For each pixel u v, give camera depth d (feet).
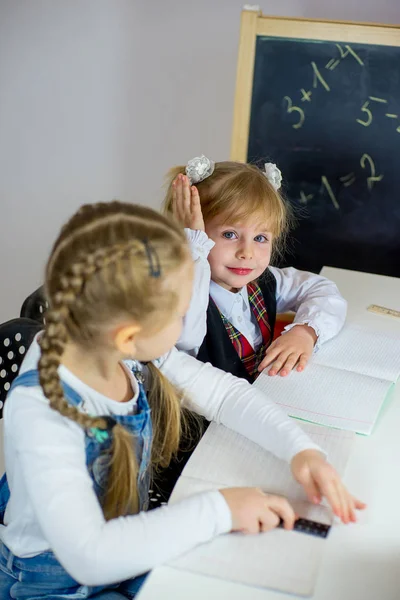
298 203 7.44
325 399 4.16
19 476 3.33
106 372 3.29
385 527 3.12
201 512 3.01
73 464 2.99
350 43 6.90
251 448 3.64
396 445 3.77
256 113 7.22
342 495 3.22
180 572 2.82
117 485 3.26
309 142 7.23
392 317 5.49
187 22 8.79
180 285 3.11
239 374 5.41
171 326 3.17
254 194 5.09
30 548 3.43
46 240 9.84
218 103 9.04
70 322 3.01
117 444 3.20
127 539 2.87
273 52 7.02
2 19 9.07
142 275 2.93
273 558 2.90
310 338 4.87
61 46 9.11
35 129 9.50
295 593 2.73
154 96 9.14
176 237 3.13
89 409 3.27
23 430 3.03
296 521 3.12
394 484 3.44
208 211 5.18
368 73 6.95
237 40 8.77
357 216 7.39
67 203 9.73
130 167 9.47
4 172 9.73
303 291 5.82
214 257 5.25
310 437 3.76
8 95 9.40
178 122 9.20
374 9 8.38
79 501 2.89
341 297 5.57
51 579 3.43
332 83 7.02
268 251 5.38
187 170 5.24
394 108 7.00
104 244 2.95
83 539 2.82
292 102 7.14
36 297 4.43
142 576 3.63
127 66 9.07
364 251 7.48
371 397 4.20
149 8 8.80
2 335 4.04
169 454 4.02
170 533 2.92
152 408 3.94
